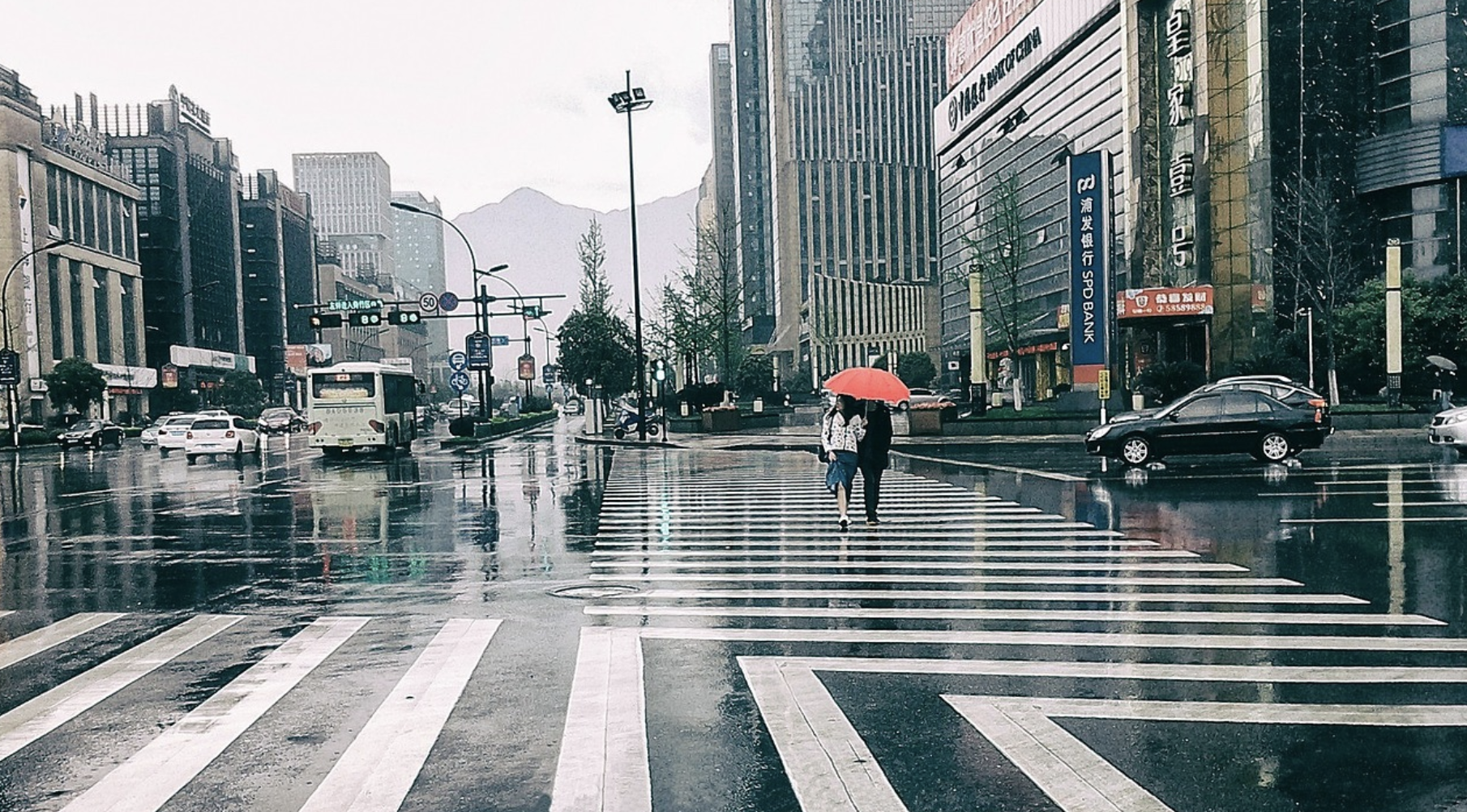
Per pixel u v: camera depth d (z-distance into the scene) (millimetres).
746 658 6871
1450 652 6691
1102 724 5379
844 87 152125
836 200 146750
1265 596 8578
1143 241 52906
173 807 4469
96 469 31781
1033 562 10406
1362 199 46250
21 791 4699
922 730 5328
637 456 30906
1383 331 38719
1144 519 13539
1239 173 47438
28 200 81938
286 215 157250
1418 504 14219
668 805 4402
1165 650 6867
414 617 8461
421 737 5363
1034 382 77125
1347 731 5191
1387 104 45969
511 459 31281
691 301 68500
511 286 50594
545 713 5727
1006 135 80375
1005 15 78812
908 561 10672
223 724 5648
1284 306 45188
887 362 91250
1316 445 20656
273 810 4414
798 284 146125
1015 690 6027
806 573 10086
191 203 127375
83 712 5938
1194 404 20953
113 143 118750
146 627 8297
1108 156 43531
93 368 76000
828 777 4688
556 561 11234
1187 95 49219
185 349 112062
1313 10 45906
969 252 87938
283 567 11273
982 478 19969
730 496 18062
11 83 83688
